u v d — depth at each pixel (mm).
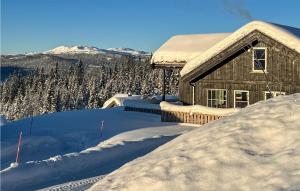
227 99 28109
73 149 20281
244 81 27328
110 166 15203
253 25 26047
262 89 26578
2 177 12820
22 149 19219
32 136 21844
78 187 12328
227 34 32125
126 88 115750
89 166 15086
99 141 21188
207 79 28938
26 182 12938
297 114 9477
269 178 7066
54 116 31609
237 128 9586
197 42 31641
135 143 18641
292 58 25109
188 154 8961
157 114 32031
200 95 29203
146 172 8672
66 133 23531
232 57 27844
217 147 8805
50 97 103188
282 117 9516
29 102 115938
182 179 7922
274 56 25969
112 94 113938
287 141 8352
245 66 27312
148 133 22188
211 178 7707
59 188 12242
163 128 24281
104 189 8641
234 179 7480
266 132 8969
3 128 26125
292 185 6562
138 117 30344
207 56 27984
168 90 107500
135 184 8281
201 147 9117
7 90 145875
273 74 26000
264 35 25875
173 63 30250
